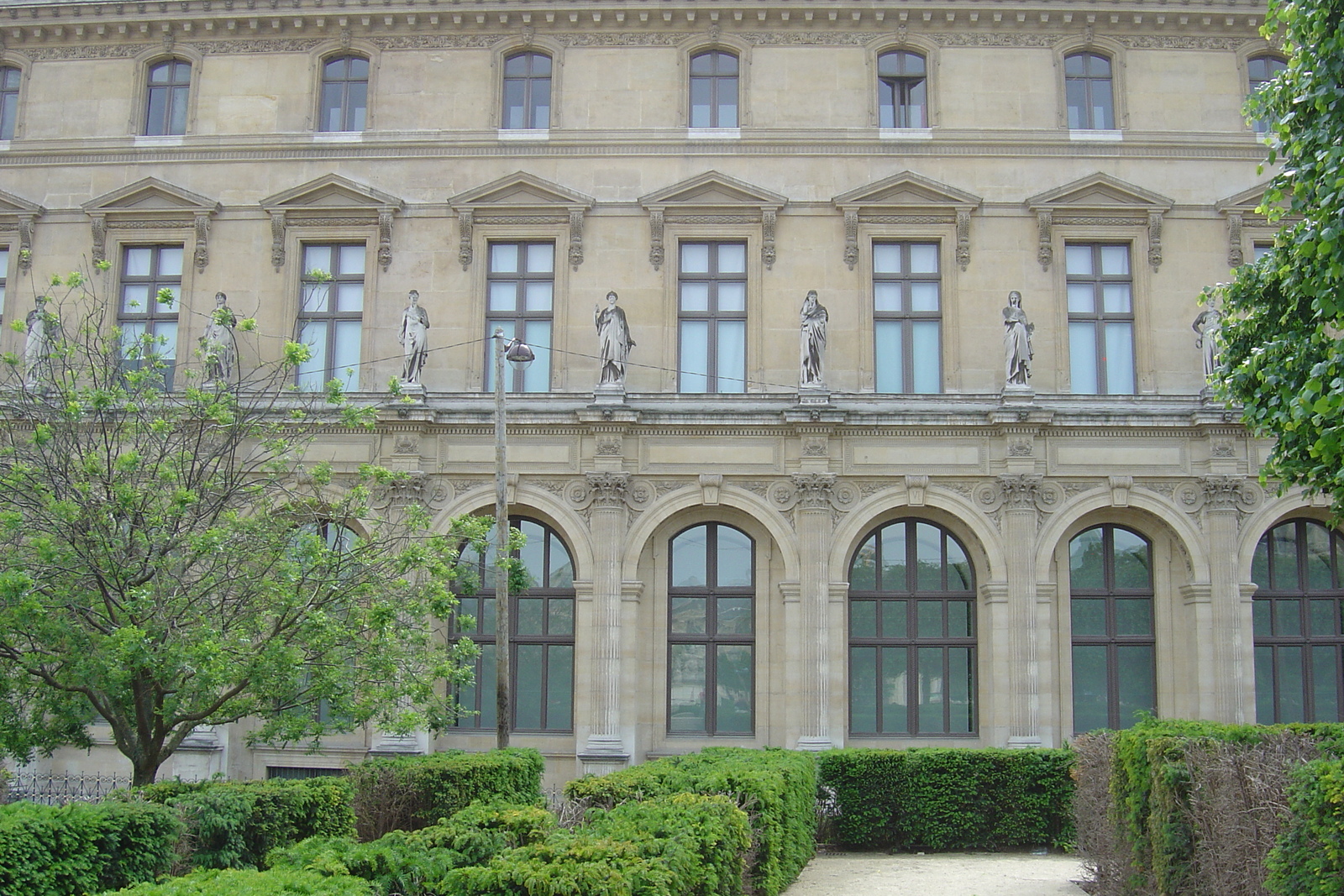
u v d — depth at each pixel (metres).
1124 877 17.78
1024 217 32.59
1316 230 16.25
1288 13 17.48
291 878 10.03
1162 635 30.98
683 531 31.83
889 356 32.41
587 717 30.05
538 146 33.09
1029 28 33.38
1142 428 30.61
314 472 22.88
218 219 33.28
